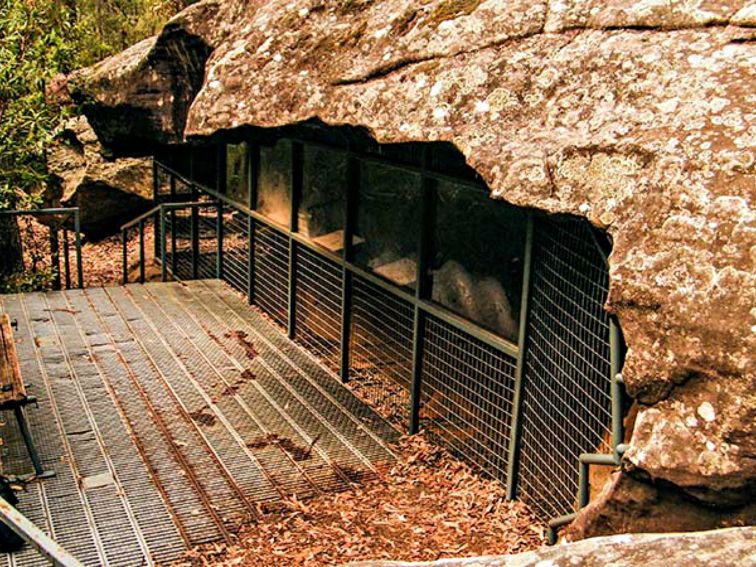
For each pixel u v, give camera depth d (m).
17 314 8.30
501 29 4.56
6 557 4.31
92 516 4.77
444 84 4.55
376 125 4.87
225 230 9.53
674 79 3.54
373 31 5.42
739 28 3.56
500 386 5.13
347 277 6.73
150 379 6.77
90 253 14.09
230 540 4.58
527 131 4.05
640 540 1.92
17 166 10.23
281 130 6.01
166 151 10.55
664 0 3.88
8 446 5.57
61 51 10.02
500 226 5.00
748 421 2.71
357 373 6.73
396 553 4.45
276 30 6.38
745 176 2.96
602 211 3.41
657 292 3.01
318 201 7.17
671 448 2.88
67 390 6.49
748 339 2.73
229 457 5.53
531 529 4.70
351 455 5.64
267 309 8.50
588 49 4.07
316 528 4.71
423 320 5.82
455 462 5.53
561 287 4.41
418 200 5.75
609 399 3.96
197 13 8.02
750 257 2.82
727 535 1.90
